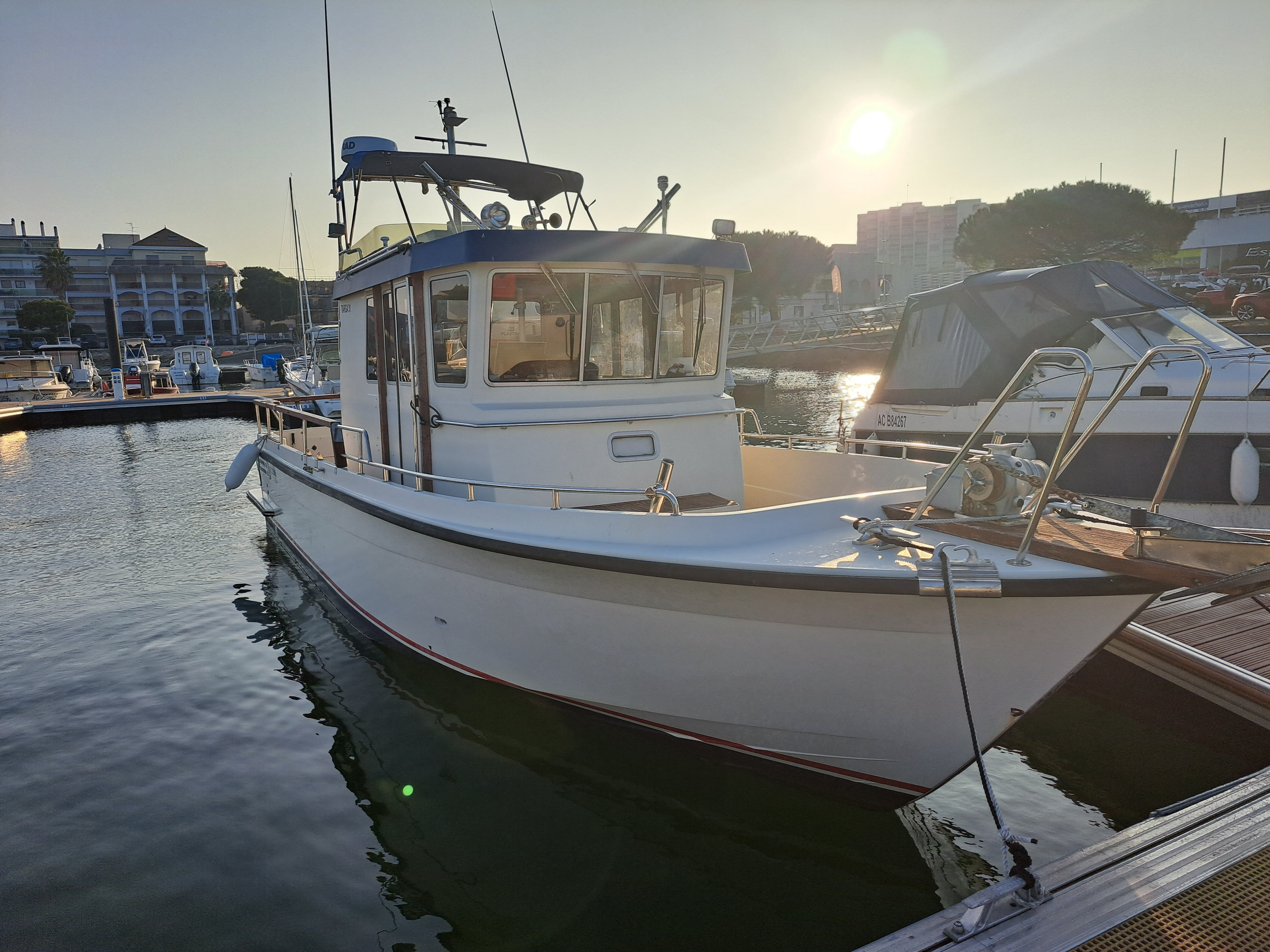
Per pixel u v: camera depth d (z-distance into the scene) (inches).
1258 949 101.5
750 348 1448.1
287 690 224.1
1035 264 1668.3
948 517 149.3
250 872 145.8
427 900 137.7
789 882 141.6
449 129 259.1
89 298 3538.4
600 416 200.7
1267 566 105.9
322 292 3353.8
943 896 137.5
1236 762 177.2
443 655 213.2
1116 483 316.2
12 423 949.2
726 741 163.6
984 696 135.9
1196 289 1207.6
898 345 391.9
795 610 140.3
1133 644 199.6
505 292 186.7
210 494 532.4
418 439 212.5
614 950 125.8
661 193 217.3
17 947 127.1
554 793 169.8
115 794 171.9
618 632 164.1
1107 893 112.1
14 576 343.3
